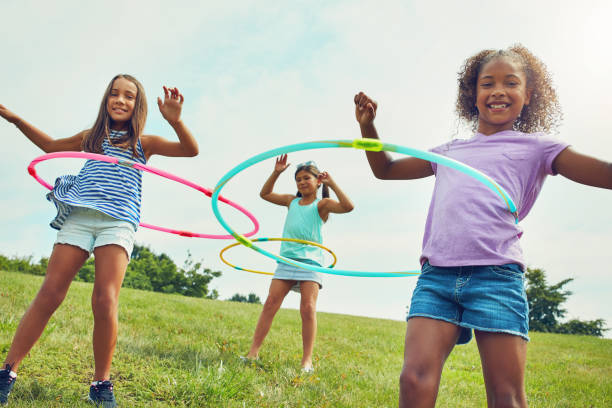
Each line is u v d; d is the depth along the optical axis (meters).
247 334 7.83
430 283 2.86
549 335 16.17
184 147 4.14
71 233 3.62
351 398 4.66
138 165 3.93
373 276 5.24
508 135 3.13
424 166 3.52
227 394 4.11
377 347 8.84
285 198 6.80
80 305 7.63
